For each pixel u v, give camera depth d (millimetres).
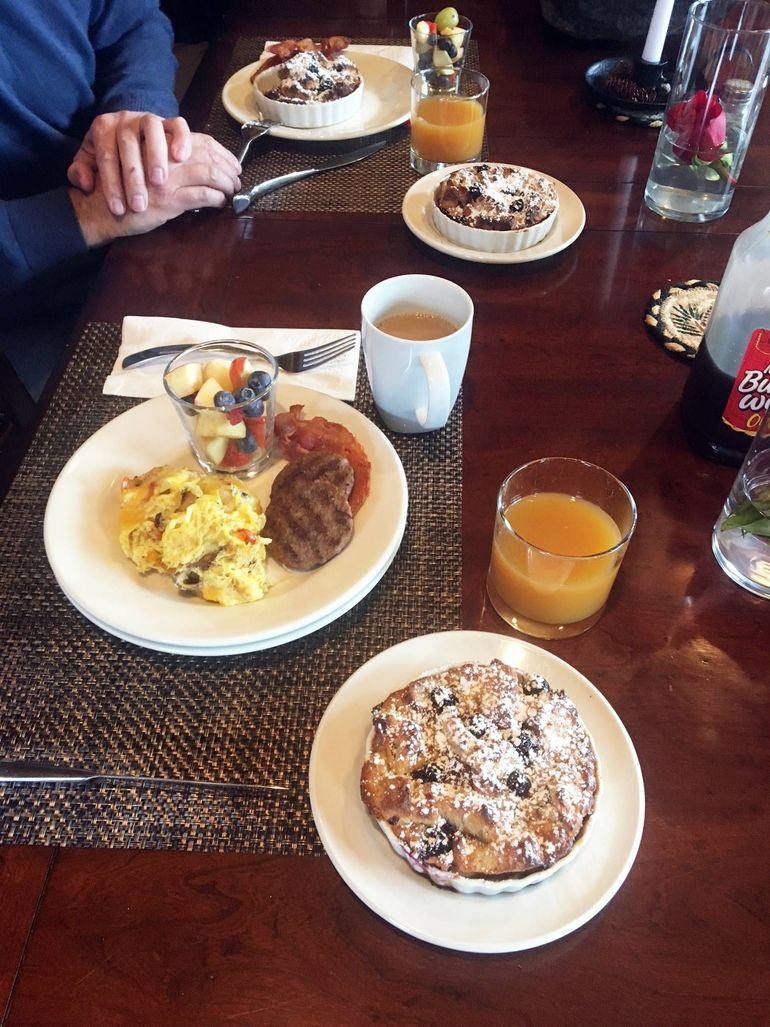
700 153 1161
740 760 644
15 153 1383
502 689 601
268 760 645
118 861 585
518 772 553
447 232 1159
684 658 713
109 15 1516
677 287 1106
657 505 843
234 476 834
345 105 1395
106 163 1189
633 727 664
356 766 596
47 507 779
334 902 561
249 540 732
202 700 686
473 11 1776
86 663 713
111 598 712
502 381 984
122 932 548
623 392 971
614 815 571
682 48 1183
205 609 713
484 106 1302
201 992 521
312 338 1018
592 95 1473
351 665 708
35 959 536
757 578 762
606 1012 514
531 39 1686
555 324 1063
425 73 1282
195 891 568
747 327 777
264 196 1285
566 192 1247
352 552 747
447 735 575
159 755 650
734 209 1262
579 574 664
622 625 738
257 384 810
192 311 1081
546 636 728
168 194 1202
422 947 539
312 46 1464
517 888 521
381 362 839
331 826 560
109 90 1439
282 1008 514
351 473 791
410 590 766
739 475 763
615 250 1183
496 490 858
